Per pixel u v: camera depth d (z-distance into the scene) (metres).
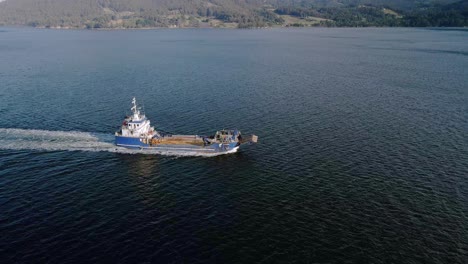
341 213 66.50
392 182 77.44
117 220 64.50
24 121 115.88
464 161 87.12
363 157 89.94
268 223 63.81
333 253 56.62
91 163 87.88
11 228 61.75
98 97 147.62
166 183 78.38
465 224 63.12
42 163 87.12
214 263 54.53
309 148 95.94
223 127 112.88
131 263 54.34
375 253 56.50
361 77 191.62
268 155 92.19
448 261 54.94
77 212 66.75
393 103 139.12
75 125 113.12
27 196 72.00
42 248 57.22
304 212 66.94
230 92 155.75
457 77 190.38
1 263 54.00
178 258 55.41
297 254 56.47
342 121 117.50
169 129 111.12
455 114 124.38
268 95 150.75
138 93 154.88
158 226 62.88
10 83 173.88
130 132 98.25
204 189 75.69
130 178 80.50
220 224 63.53
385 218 64.88
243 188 75.94
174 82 177.00
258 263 54.69
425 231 61.34
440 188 74.88
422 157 89.69
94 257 55.50
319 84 173.25
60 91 157.75
